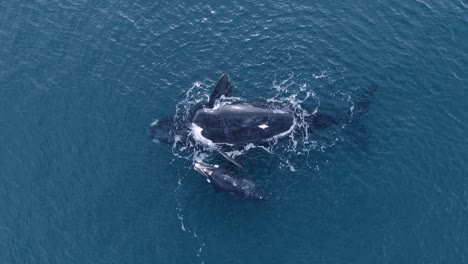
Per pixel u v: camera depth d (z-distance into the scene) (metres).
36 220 54.50
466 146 56.88
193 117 57.94
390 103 59.94
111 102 61.41
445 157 56.03
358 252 50.69
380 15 67.69
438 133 57.75
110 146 58.28
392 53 64.25
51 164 57.78
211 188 54.59
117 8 69.69
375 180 54.62
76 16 69.31
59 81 63.66
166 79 62.47
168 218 53.25
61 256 52.25
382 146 56.69
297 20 67.12
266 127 55.91
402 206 53.09
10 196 56.09
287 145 56.66
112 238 52.72
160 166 56.34
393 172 55.06
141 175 56.00
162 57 64.50
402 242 51.06
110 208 54.44
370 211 52.88
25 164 58.03
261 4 68.69
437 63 63.44
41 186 56.53
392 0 69.12
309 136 57.12
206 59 63.84
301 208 53.09
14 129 60.34
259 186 54.12
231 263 50.56
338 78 61.91
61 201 55.41
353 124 58.19
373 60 63.59
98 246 52.41
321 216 52.66
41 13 69.81
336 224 52.22
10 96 62.78
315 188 54.19
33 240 53.41
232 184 52.09
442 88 61.25
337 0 69.06
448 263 49.94
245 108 56.00
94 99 61.88
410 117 58.88
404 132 57.69
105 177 56.31
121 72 63.78
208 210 53.34
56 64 65.19
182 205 53.81
